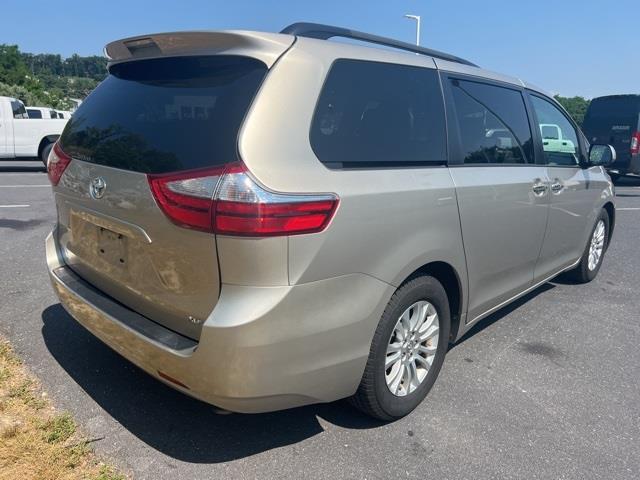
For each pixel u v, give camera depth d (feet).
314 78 8.01
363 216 8.11
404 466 8.73
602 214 18.10
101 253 9.17
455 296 10.88
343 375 8.41
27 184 36.96
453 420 10.07
